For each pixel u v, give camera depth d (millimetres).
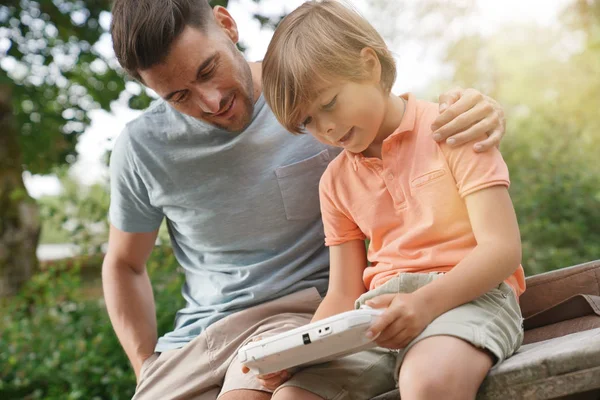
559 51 8648
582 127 7168
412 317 1549
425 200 1747
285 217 2250
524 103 8305
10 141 6258
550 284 2074
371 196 1858
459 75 8820
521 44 8719
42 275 5113
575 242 5184
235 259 2301
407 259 1771
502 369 1479
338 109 1759
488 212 1655
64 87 6672
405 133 1811
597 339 1407
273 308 2189
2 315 5051
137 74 2117
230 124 2180
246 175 2244
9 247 5984
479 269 1603
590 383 1385
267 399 1897
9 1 6105
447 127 1722
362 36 1813
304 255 2248
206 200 2275
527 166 5855
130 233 2455
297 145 2246
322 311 1940
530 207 5352
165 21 2008
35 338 4543
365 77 1780
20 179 6254
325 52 1759
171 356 2232
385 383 1763
